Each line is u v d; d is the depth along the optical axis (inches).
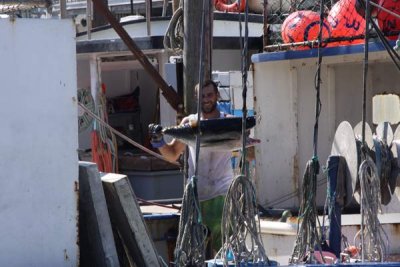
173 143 790.5
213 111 754.2
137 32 1440.7
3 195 610.2
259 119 1039.6
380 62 984.9
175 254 590.6
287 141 1040.2
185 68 884.0
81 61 1473.9
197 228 583.5
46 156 623.5
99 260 664.4
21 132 614.5
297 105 1038.4
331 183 663.8
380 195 650.2
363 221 597.6
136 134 1567.4
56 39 622.5
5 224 611.8
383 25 900.6
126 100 1567.4
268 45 1071.6
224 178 782.5
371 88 1028.5
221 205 776.3
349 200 661.9
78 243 636.7
